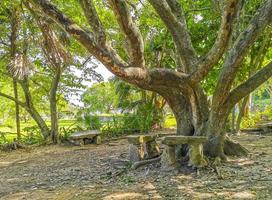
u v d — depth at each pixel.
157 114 13.98
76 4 9.44
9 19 9.85
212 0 7.52
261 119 15.43
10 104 13.81
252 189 4.37
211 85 9.84
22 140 11.37
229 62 5.79
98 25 4.50
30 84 11.95
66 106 12.99
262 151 7.23
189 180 4.97
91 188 4.90
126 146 9.67
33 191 5.01
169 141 5.60
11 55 10.17
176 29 6.14
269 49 11.42
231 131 11.34
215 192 4.30
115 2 4.38
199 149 5.64
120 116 13.34
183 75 5.78
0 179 6.11
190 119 6.42
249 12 8.66
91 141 10.95
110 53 4.61
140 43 4.79
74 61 11.55
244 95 6.06
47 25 6.82
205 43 10.15
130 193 4.46
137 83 5.20
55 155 8.85
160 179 5.12
